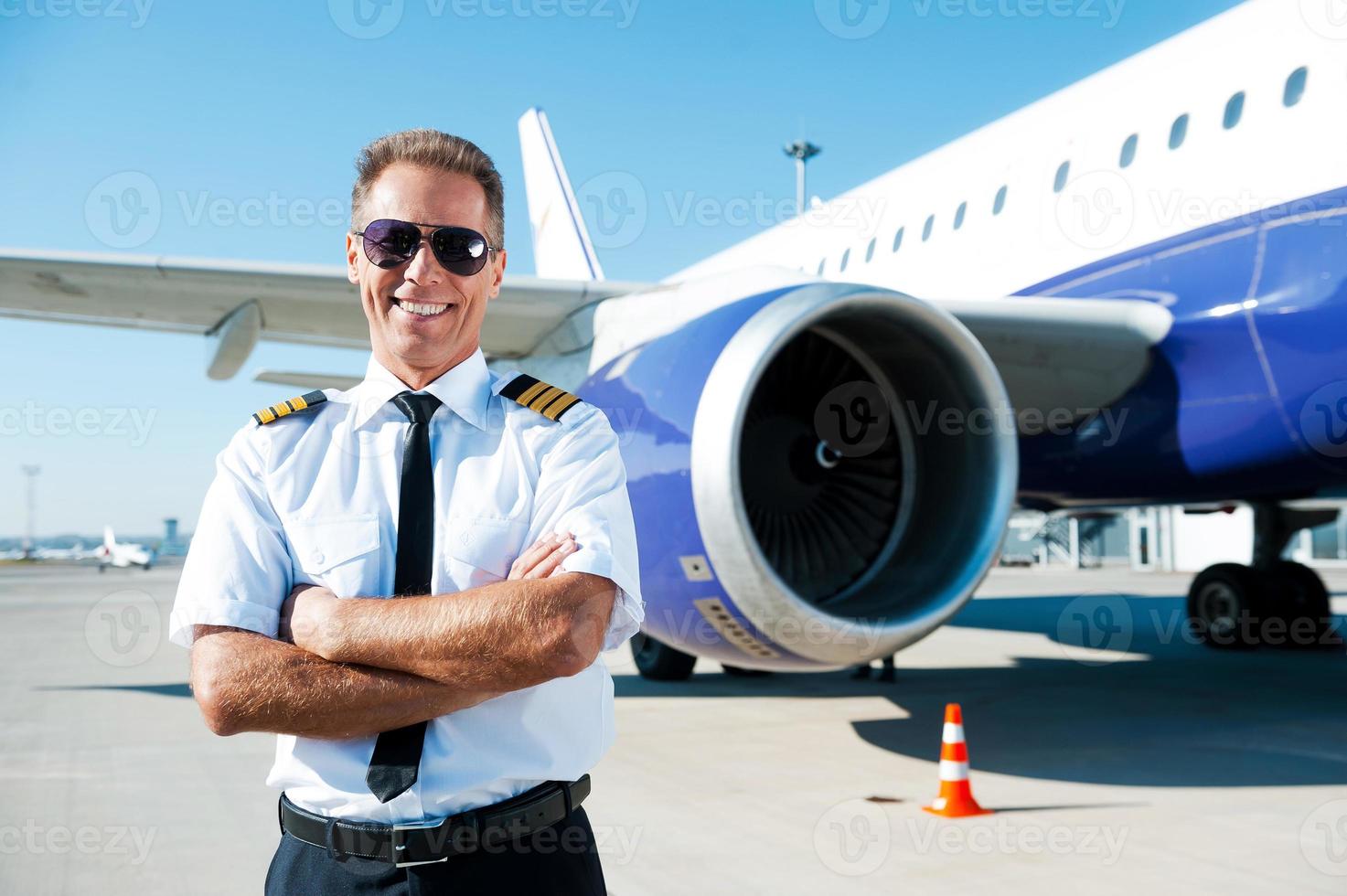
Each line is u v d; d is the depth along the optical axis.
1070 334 5.27
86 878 2.89
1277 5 5.18
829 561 4.34
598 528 1.17
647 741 4.75
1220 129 5.33
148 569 44.03
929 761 4.30
